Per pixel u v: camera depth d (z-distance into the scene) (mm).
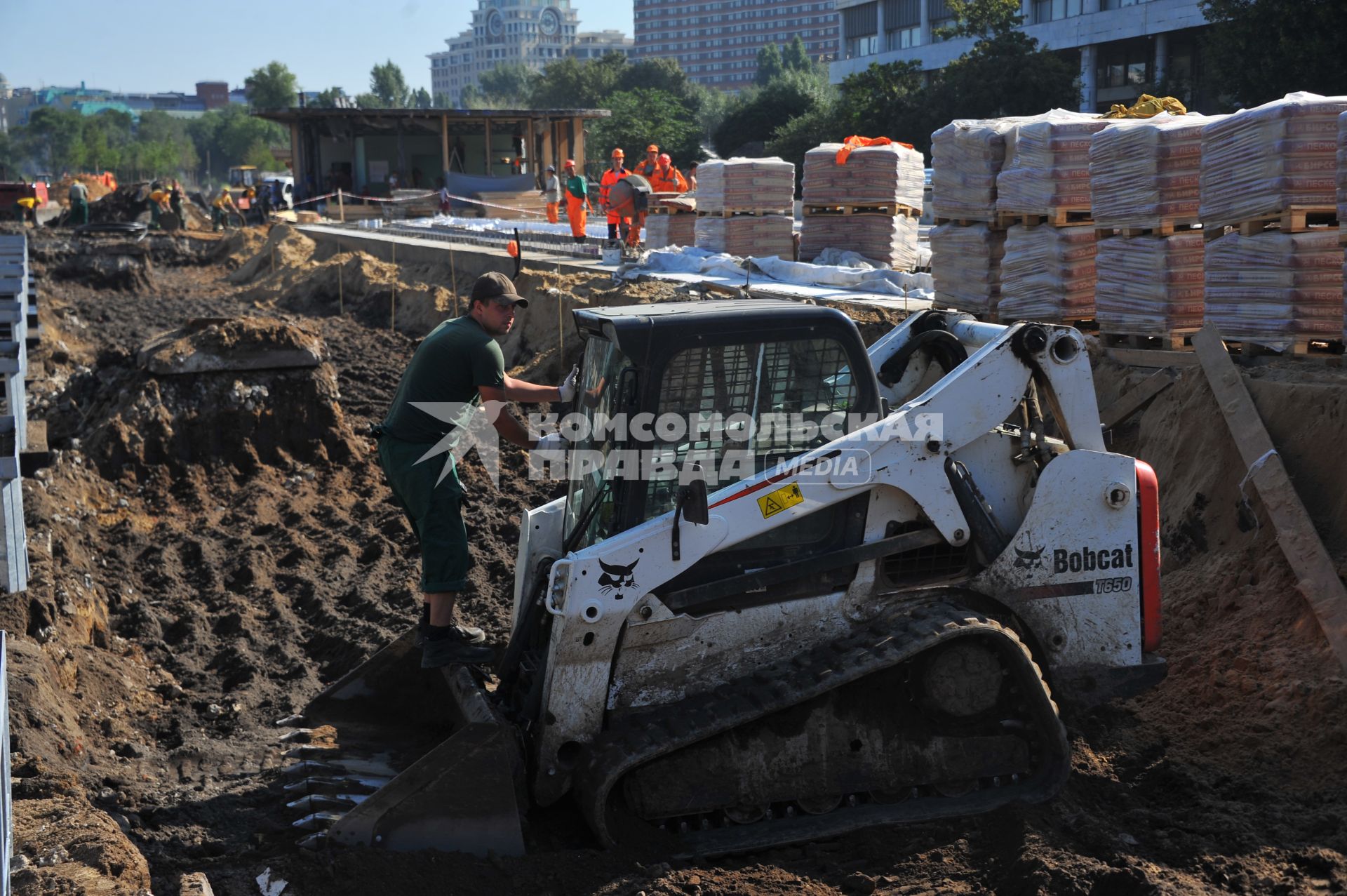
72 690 6387
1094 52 60906
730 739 4695
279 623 7793
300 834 4805
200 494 10648
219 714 6516
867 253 15492
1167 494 7336
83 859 4109
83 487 10242
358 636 7289
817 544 4855
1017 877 4293
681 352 4656
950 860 4508
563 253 22391
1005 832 4621
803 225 15984
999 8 50562
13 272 13695
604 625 4582
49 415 12969
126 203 47062
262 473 11133
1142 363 8438
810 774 4754
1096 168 8734
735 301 5207
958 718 4801
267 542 9570
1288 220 7277
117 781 5418
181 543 9359
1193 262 8188
